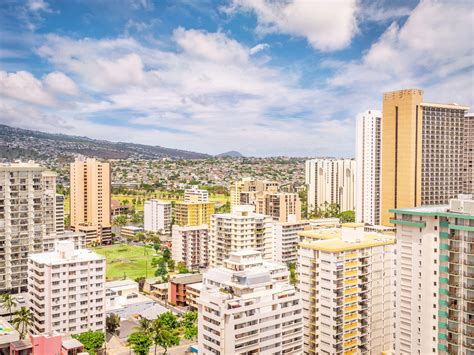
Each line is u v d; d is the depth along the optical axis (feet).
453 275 421.18
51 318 604.90
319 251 558.15
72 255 635.25
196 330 639.76
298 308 495.41
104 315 645.10
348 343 558.15
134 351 582.35
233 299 455.22
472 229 408.67
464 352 415.03
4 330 489.26
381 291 593.42
